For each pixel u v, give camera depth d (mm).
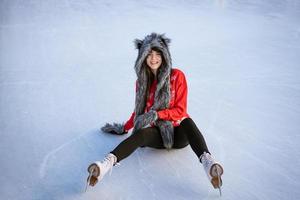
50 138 2676
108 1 8062
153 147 2346
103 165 1915
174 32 5684
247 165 2246
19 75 4105
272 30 5602
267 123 2793
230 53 4613
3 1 8195
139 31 5828
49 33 5859
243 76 3832
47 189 2070
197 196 1970
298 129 2686
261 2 7559
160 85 2236
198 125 2795
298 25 5844
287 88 3467
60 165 2320
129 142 2084
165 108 2275
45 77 4031
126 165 2285
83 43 5316
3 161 2373
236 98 3289
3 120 2986
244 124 2787
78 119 2990
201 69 4105
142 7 7480
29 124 2908
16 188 2086
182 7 7406
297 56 4395
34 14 7113
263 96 3309
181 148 2445
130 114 3078
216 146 2477
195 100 3275
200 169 2225
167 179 2133
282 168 2205
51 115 3072
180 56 4590
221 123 2818
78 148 2529
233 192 1987
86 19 6688
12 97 3477
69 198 1979
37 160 2383
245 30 5660
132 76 4016
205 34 5527
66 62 4547
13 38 5621
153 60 2197
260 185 2045
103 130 2729
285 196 1945
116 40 5418
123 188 2053
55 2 8070
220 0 7863
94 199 1966
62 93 3566
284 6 7180
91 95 3504
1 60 4637
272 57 4391
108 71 4199
